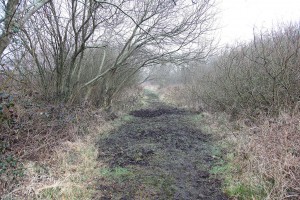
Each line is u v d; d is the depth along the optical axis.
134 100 14.89
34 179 4.11
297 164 3.88
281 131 4.79
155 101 18.48
